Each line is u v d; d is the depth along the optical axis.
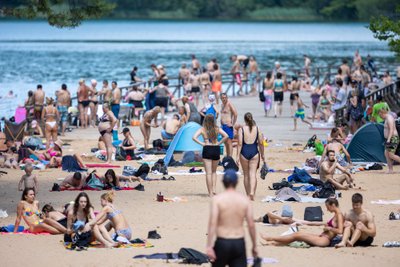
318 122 68.06
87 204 30.80
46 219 32.16
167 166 48.53
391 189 41.28
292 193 38.44
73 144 57.78
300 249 29.23
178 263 27.12
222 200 21.58
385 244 29.62
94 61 162.25
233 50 197.12
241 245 21.50
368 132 49.41
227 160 43.03
